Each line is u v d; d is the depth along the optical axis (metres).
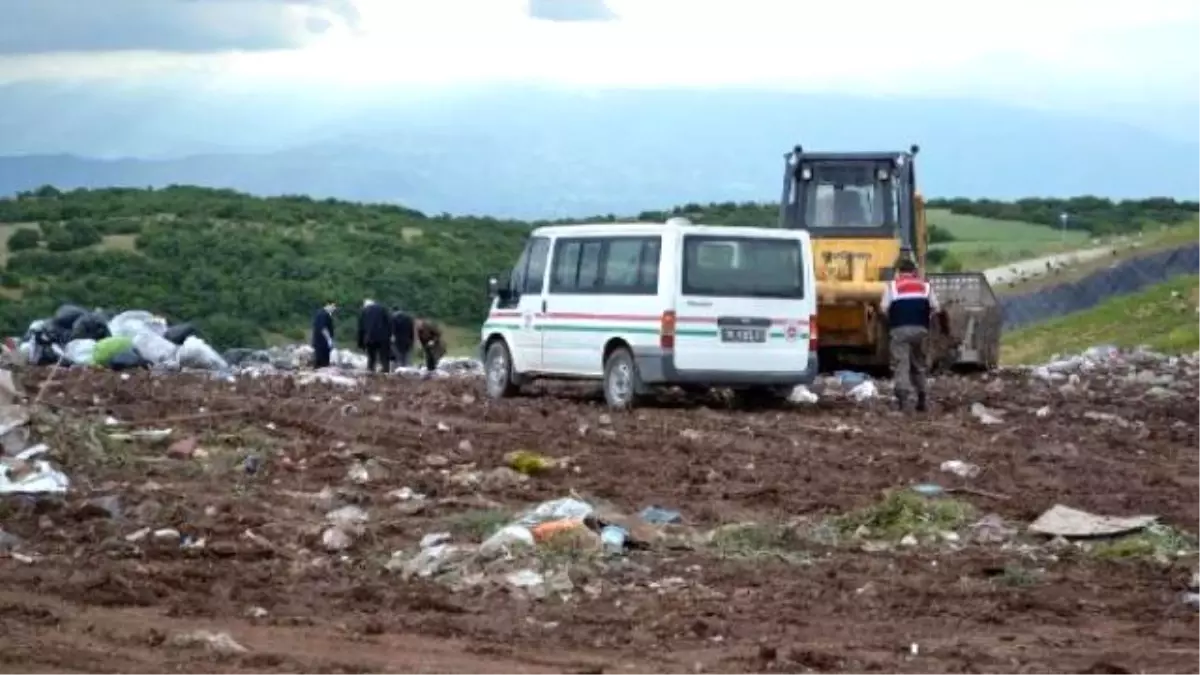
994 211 149.12
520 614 13.88
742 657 12.44
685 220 29.39
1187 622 13.91
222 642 12.30
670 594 14.65
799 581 15.27
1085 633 13.47
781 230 29.70
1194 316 64.38
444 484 20.05
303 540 16.73
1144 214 147.50
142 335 39.38
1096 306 78.88
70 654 11.89
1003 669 12.16
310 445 22.83
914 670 12.12
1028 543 17.33
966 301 43.41
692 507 18.98
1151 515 18.61
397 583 15.07
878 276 39.16
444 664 12.05
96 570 15.05
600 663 12.27
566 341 30.53
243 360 46.16
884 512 18.11
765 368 29.27
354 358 47.59
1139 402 33.59
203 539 16.69
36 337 39.00
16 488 18.58
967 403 32.12
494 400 31.27
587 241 30.45
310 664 11.88
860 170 39.75
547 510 17.28
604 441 24.28
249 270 89.56
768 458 22.92
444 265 96.69
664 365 28.67
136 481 19.62
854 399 32.25
